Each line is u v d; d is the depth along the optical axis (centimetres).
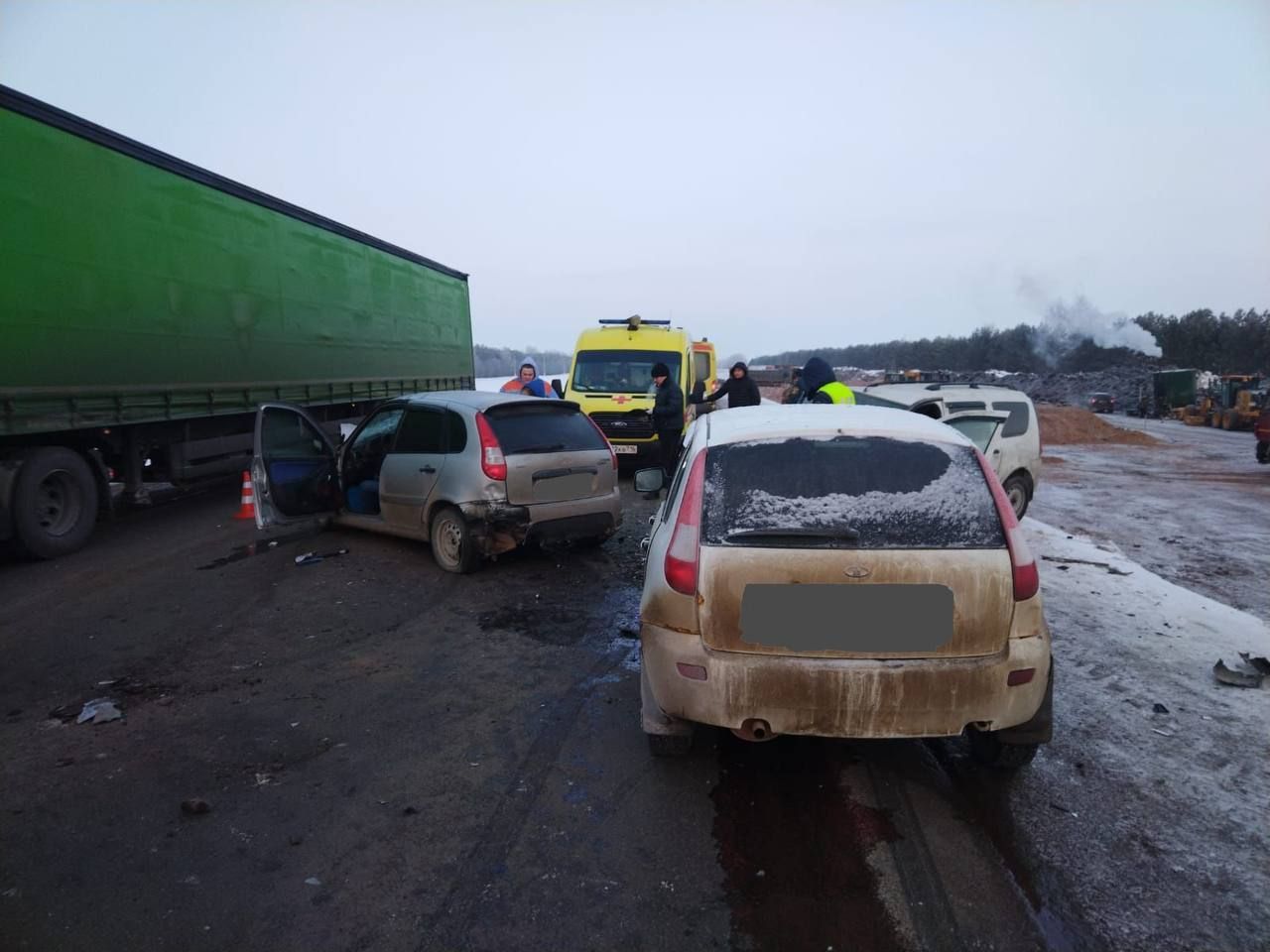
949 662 297
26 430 719
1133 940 249
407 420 744
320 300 1248
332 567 704
